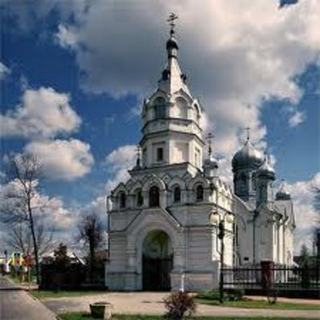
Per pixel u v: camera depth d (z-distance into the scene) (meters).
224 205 68.56
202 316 29.16
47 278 64.62
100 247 102.19
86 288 64.50
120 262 65.00
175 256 60.94
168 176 65.00
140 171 68.44
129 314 31.03
